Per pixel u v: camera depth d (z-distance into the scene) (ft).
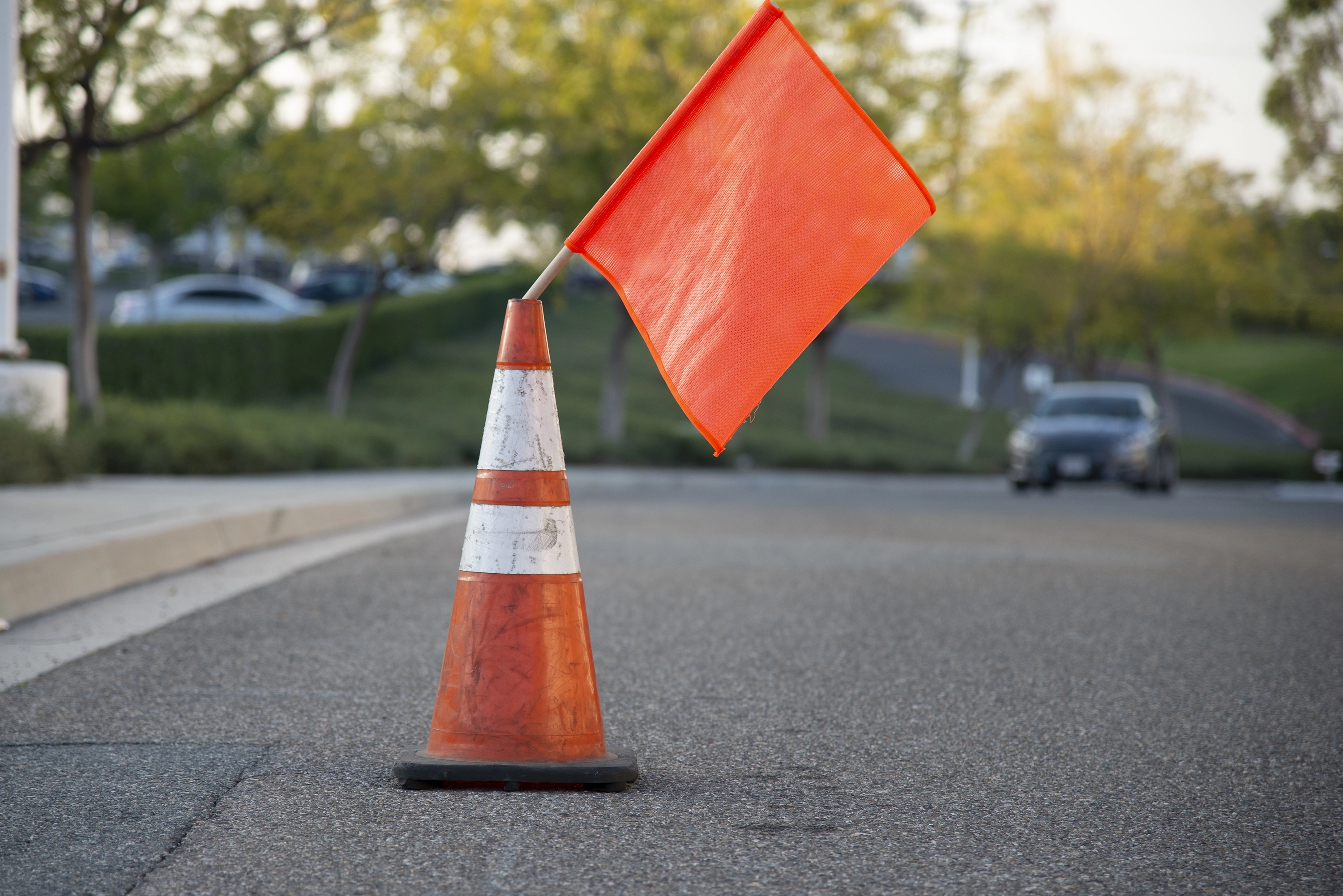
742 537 36.55
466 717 11.80
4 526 25.89
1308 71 63.72
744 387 10.90
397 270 79.25
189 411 53.16
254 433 53.67
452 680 11.90
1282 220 87.35
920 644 19.86
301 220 75.31
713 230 11.10
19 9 41.93
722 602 23.86
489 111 76.07
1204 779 12.51
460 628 11.92
